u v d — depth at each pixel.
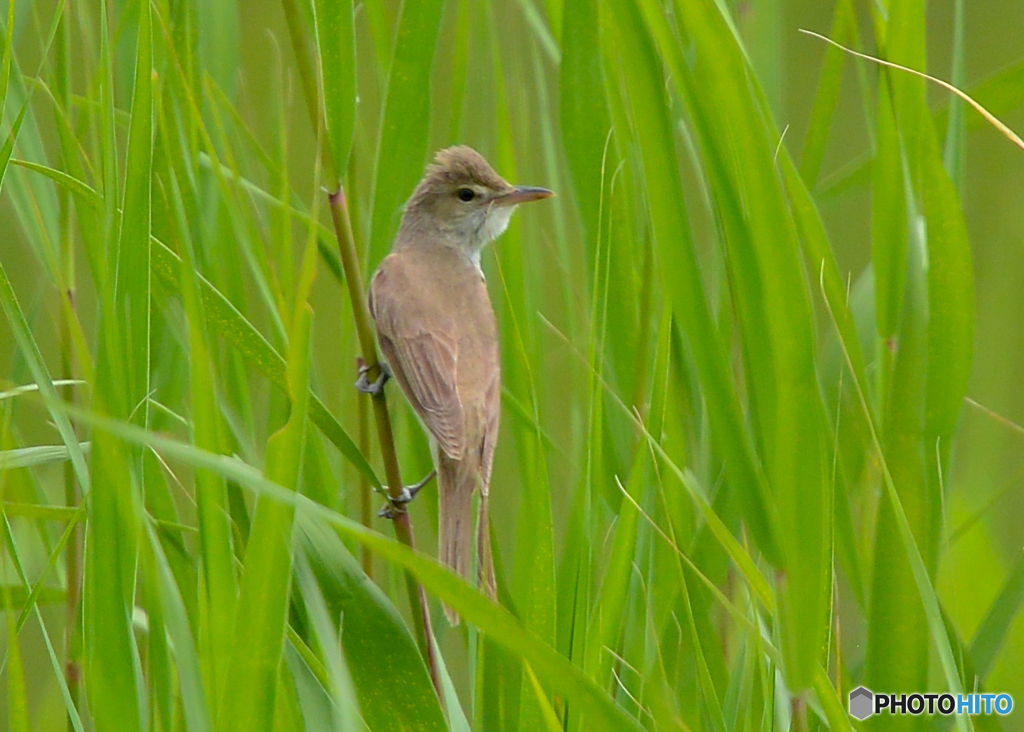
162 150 6.98
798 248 5.29
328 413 6.85
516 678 7.16
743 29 7.90
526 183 8.65
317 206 5.29
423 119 7.46
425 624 7.45
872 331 7.95
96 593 5.46
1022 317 9.93
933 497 6.30
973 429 9.21
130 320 5.74
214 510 5.52
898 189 6.47
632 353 7.68
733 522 7.43
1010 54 14.30
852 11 7.53
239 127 8.04
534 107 10.05
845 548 6.64
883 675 6.35
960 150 6.85
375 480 6.94
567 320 7.96
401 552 4.51
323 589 6.20
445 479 8.57
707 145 5.46
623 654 7.31
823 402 5.47
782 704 6.95
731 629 7.91
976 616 8.57
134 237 5.71
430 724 6.19
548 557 6.36
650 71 5.62
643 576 7.37
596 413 6.64
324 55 6.87
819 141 7.66
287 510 5.17
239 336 6.72
